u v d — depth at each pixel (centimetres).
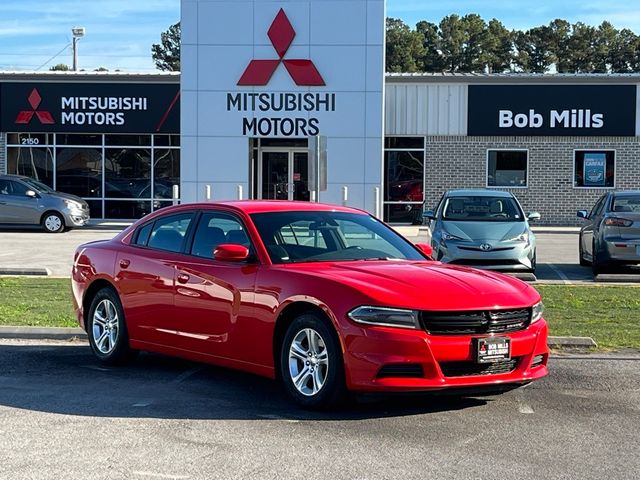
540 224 3106
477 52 10488
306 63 2622
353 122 2628
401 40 10244
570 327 1077
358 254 796
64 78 3117
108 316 897
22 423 665
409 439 625
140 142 3170
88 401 738
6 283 1476
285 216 806
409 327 655
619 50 10138
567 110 3056
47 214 2673
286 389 713
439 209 1680
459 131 3092
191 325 796
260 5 2620
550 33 10244
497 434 641
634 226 1564
